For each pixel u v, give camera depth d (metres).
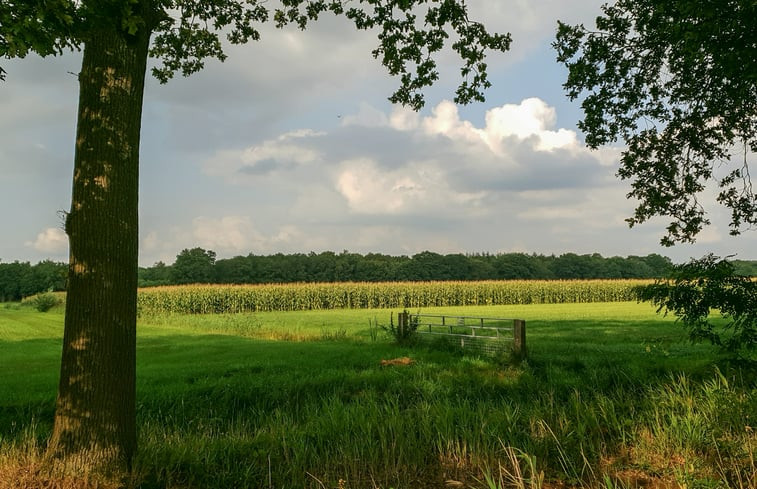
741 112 11.41
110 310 5.17
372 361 13.85
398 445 6.08
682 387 7.64
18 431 7.13
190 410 8.87
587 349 16.19
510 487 5.01
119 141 5.30
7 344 19.00
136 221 5.52
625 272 124.06
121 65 5.35
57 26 4.76
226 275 89.25
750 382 7.73
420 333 18.42
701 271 7.88
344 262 102.25
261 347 17.52
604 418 6.84
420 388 10.29
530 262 115.88
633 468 5.38
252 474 5.39
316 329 26.05
